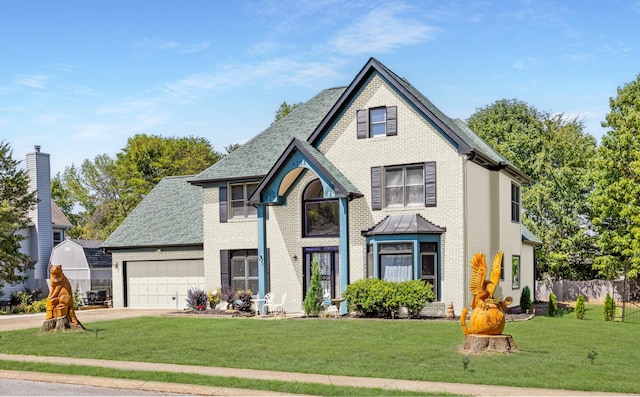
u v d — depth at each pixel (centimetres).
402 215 2734
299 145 2770
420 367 1510
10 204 4000
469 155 2662
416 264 2614
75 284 4256
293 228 2980
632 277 3972
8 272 3891
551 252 4575
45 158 4891
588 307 3669
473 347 1694
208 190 3250
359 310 2606
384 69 2781
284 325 2397
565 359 1605
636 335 2178
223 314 2897
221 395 1302
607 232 4047
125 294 3612
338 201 2906
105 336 2180
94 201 7712
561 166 5241
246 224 3142
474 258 1739
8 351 1931
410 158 2739
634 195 3700
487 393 1234
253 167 3114
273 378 1420
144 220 3684
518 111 5988
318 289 2744
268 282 3020
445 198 2667
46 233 4844
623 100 3925
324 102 3388
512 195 3412
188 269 3450
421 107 2708
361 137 2847
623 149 3812
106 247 3594
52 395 1348
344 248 2766
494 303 1725
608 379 1362
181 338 2098
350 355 1705
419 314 2619
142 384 1405
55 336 2209
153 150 6856
